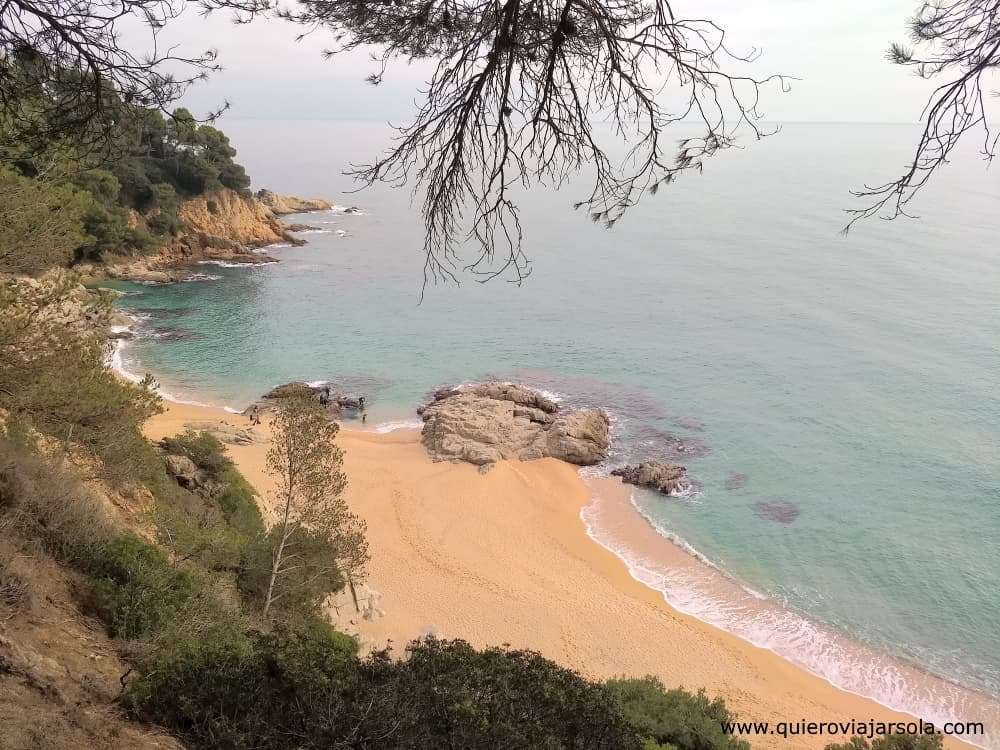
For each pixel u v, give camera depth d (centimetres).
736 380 7238
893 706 3334
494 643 3444
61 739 980
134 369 7150
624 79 559
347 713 1198
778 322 9012
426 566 4059
